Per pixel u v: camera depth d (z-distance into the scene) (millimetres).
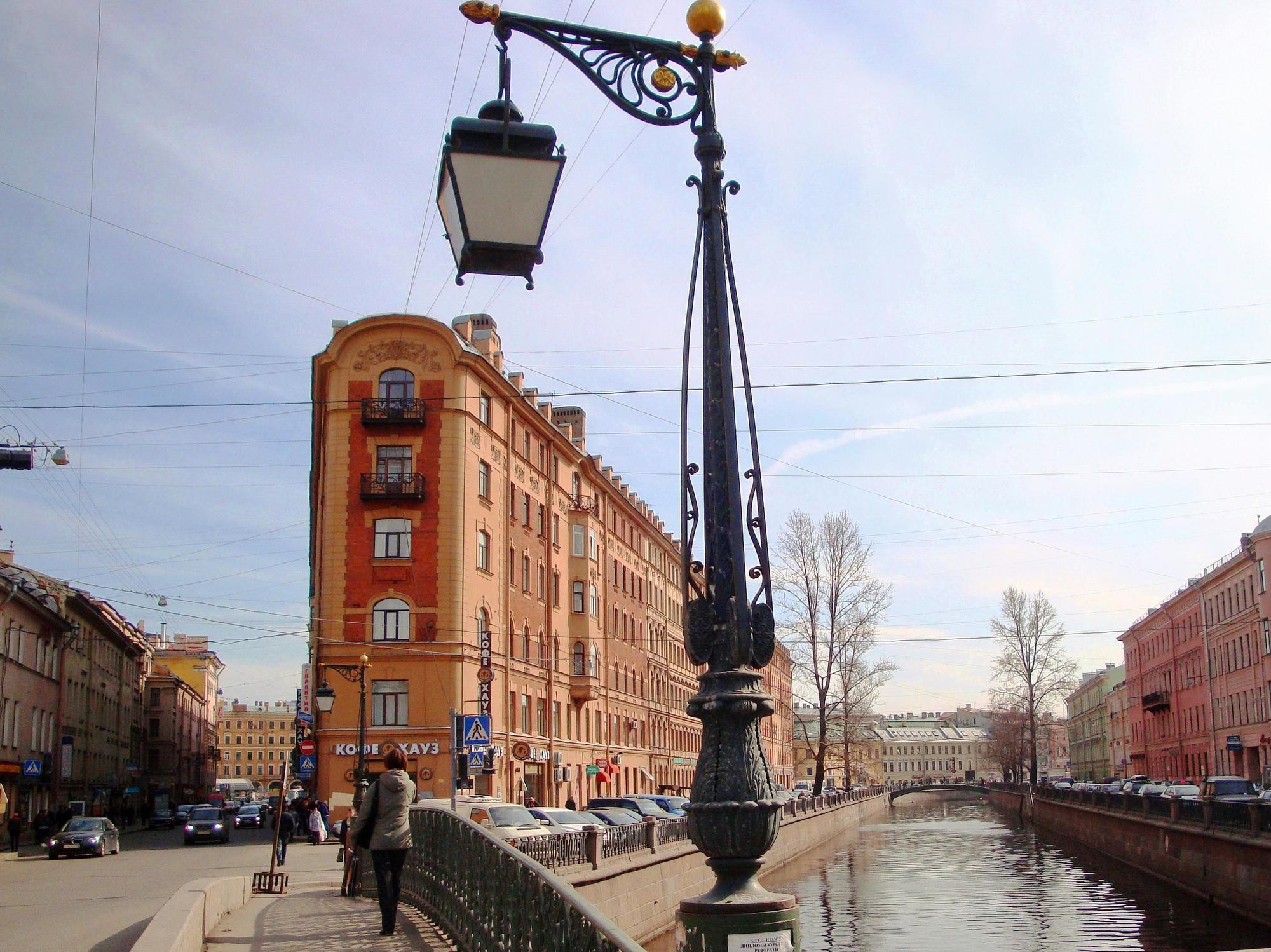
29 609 52000
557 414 70125
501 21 5938
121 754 81062
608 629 63781
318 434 47344
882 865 47188
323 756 40625
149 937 8508
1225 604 71875
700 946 5238
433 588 41750
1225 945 25344
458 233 5957
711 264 6012
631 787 68375
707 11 6137
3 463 21016
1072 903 33438
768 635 5746
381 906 11930
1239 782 44344
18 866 32781
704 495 5867
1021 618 77562
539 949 7500
